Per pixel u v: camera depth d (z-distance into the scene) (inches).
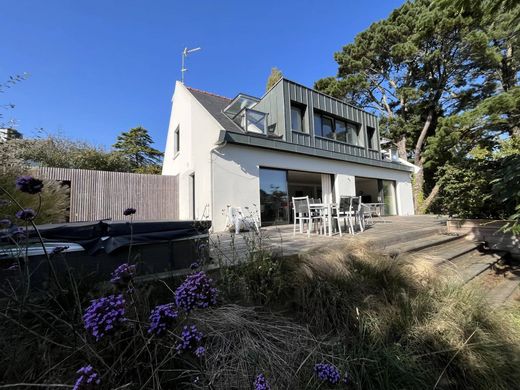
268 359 55.4
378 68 638.5
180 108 402.0
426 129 602.5
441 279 97.0
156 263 89.7
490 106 211.8
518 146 203.0
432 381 62.5
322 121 396.2
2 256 63.2
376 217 394.6
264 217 304.2
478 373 64.9
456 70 553.0
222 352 56.5
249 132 304.8
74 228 78.3
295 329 67.0
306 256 101.2
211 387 49.0
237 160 285.1
